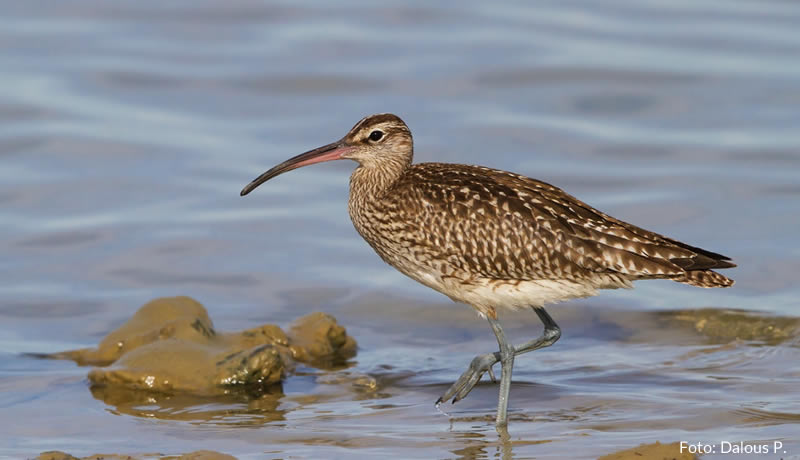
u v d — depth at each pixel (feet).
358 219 42.34
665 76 76.95
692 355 43.91
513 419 37.96
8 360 44.42
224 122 71.82
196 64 80.28
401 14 89.40
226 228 58.29
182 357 42.11
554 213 38.60
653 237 38.27
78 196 61.41
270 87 76.89
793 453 33.76
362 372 43.57
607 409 38.45
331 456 34.60
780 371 41.63
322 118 72.28
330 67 79.66
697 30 84.94
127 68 79.10
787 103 72.59
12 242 56.13
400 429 37.22
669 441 35.04
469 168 41.11
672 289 51.49
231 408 39.58
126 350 44.42
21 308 49.70
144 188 62.59
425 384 42.29
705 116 71.41
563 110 72.79
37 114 71.00
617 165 65.16
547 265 38.47
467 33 85.25
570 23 86.69
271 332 45.29
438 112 72.43
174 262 54.75
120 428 37.40
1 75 76.59
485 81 77.10
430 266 40.14
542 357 44.65
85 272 53.47
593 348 45.47
